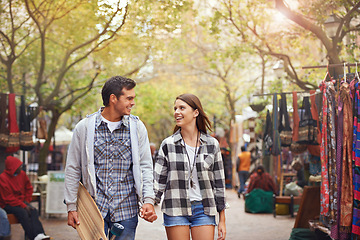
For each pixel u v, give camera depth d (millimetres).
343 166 5766
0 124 9289
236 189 20859
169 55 14711
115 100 3807
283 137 9266
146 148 3951
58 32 14578
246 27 12602
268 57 13422
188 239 4219
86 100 17141
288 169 13812
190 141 4340
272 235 9047
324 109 6055
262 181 12867
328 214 5906
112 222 3744
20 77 16000
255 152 16812
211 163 4273
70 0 11000
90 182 3744
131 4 9461
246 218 11641
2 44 12641
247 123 18438
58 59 16609
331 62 9023
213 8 12500
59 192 11148
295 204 12195
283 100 9305
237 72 24375
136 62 15430
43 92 16172
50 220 10820
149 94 30078
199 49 19250
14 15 12039
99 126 3848
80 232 3730
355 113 5676
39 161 14867
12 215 7680
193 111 4328
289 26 12250
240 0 11578
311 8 9164
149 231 9570
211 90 31359
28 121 10180
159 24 10133
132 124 3904
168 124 42031
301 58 14523
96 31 13539
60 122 24844
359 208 5582
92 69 16766
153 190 3920
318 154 8750
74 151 3838
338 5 9062
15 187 7871
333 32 8781
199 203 4242
